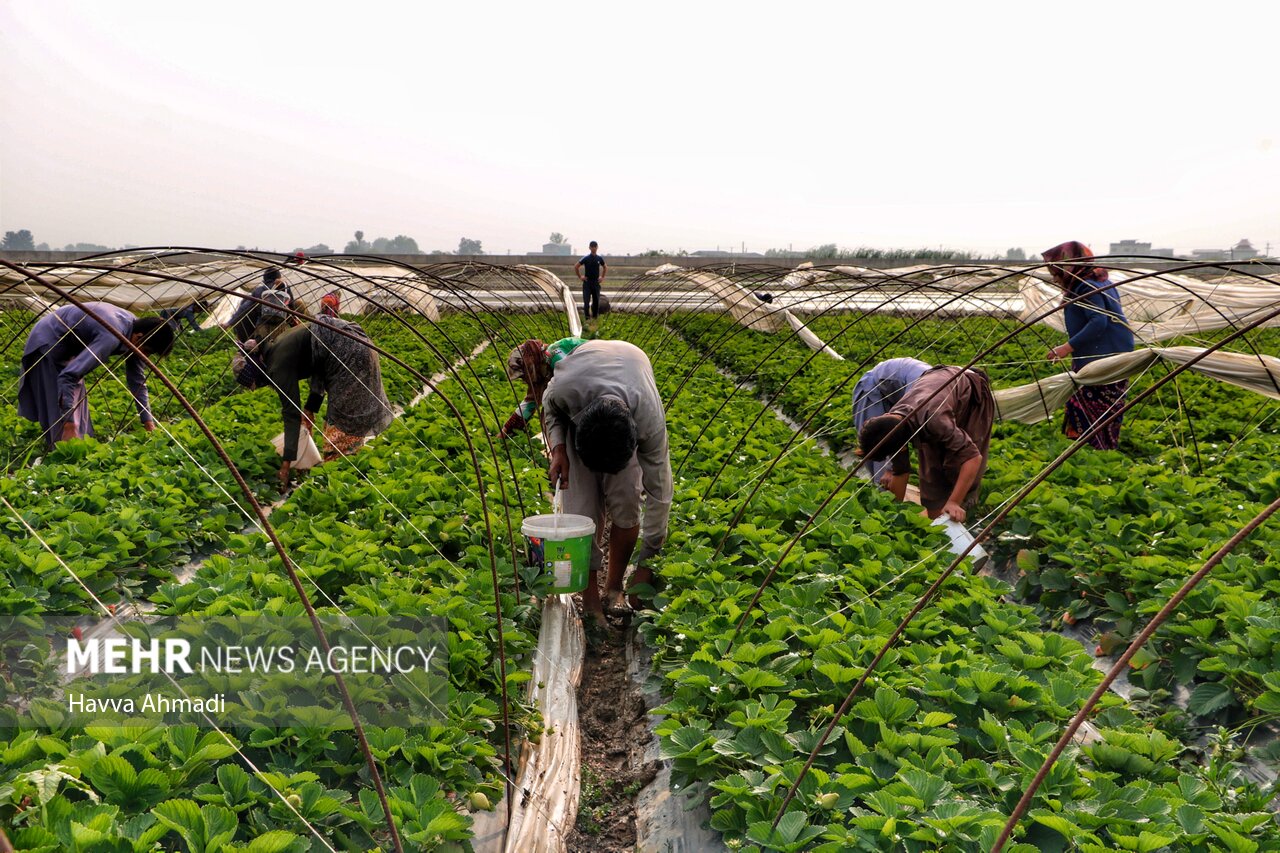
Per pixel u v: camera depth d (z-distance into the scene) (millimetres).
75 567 5324
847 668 4230
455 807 3781
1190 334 11250
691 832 3893
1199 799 3533
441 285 11508
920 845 3254
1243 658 4531
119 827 3033
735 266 21609
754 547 6328
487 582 5535
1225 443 9672
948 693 4168
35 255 38750
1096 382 8922
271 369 8789
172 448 8797
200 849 3012
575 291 38812
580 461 5898
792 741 3951
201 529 7008
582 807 4379
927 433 6812
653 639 5527
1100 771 3818
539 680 5059
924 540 6363
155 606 5473
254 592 5227
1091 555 6043
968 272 8164
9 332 16047
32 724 3789
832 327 23656
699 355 19297
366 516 6953
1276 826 3410
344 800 3455
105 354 9219
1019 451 9023
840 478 8273
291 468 9000
